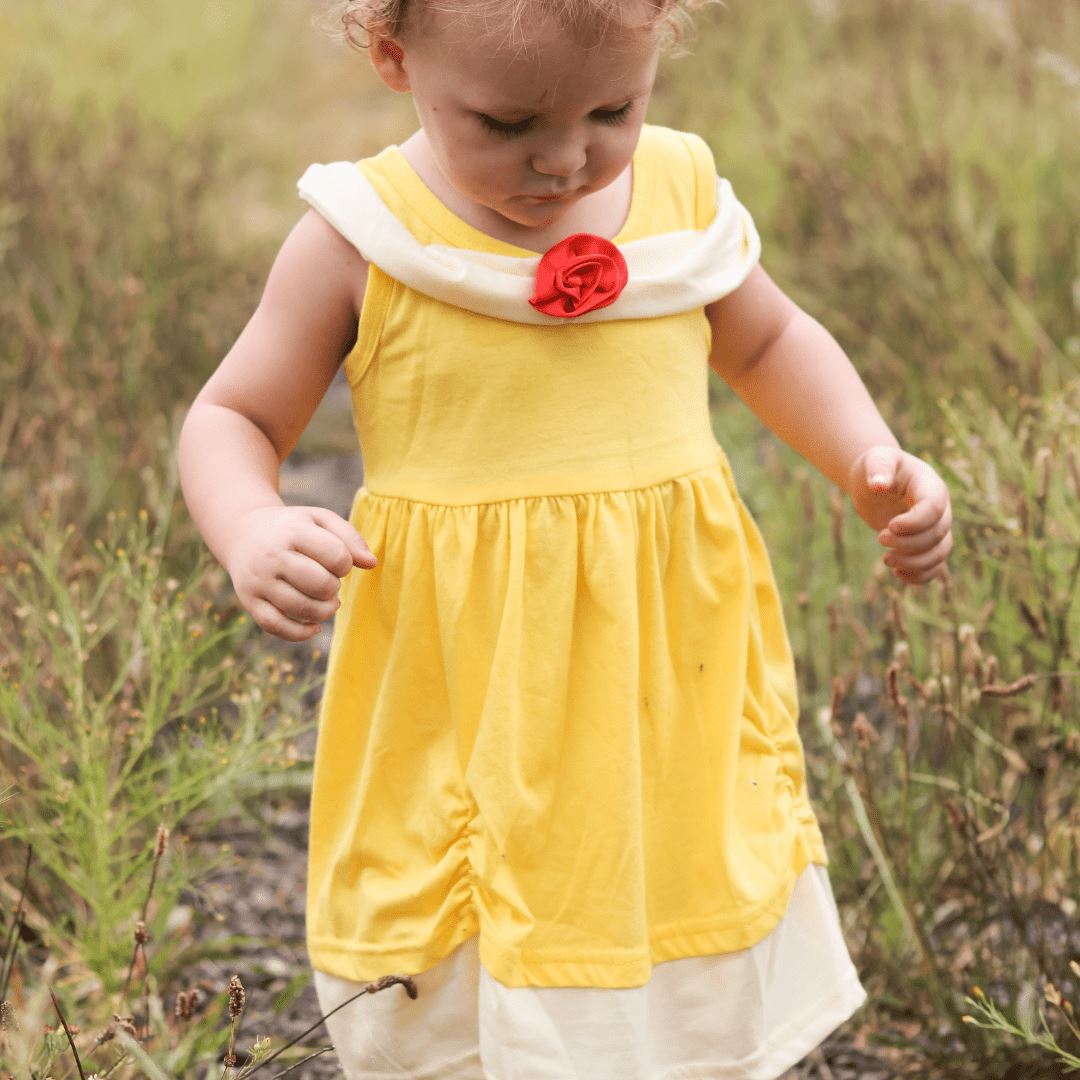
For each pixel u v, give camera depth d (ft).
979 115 19.71
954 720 9.14
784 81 22.98
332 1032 7.32
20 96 22.15
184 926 9.81
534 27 5.98
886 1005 9.41
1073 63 19.70
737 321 7.69
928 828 10.22
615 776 6.84
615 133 6.45
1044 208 17.60
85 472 13.75
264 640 12.28
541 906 6.89
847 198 17.83
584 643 6.90
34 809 9.95
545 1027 6.81
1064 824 10.07
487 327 6.79
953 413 10.77
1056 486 10.62
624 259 6.90
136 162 20.86
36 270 17.40
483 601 6.89
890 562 7.29
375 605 7.16
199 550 13.23
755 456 14.84
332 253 7.04
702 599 7.12
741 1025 7.11
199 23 30.94
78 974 9.66
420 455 6.97
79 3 30.53
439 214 6.85
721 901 7.07
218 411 7.21
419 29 6.28
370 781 7.13
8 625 11.02
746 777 7.27
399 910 7.07
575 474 6.84
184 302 17.83
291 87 29.81
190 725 11.66
